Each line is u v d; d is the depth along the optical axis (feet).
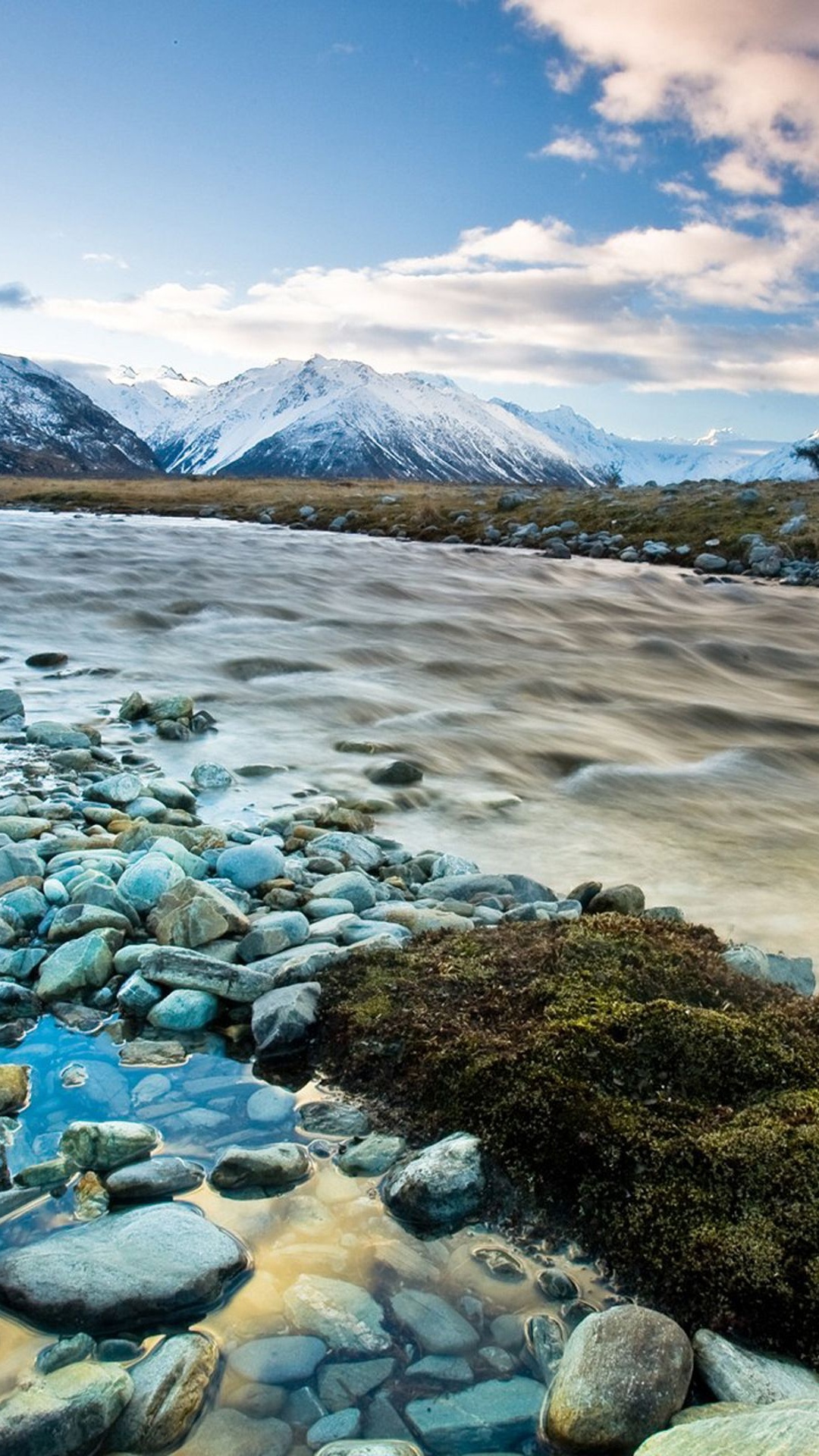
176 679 68.54
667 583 126.52
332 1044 21.81
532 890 32.65
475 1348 13.94
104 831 35.76
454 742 55.52
